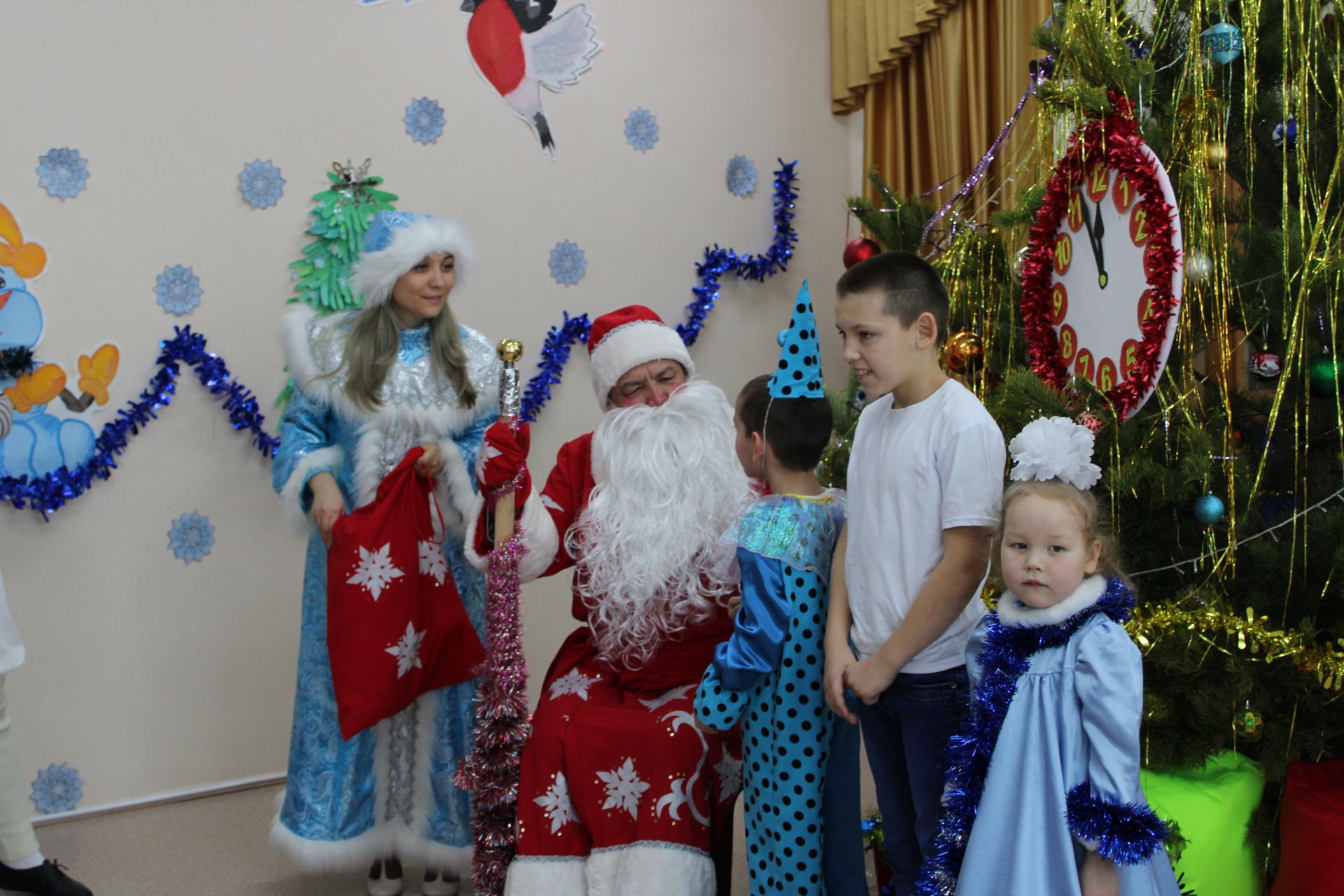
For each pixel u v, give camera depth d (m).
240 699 2.99
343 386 2.29
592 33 3.32
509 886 1.83
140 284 2.84
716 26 3.51
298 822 2.28
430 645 2.22
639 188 3.42
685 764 1.80
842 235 3.75
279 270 2.97
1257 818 1.96
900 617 1.63
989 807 1.48
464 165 3.18
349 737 2.10
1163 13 2.09
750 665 1.68
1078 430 1.54
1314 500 1.98
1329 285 1.81
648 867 1.77
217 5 2.88
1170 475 1.92
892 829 1.79
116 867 2.55
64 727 2.81
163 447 2.88
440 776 2.33
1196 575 2.02
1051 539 1.49
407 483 2.20
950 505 1.57
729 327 3.59
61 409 2.77
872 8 3.45
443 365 2.36
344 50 3.02
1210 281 1.93
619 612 1.94
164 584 2.90
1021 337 2.42
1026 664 1.51
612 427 2.02
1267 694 1.90
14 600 2.75
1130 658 1.42
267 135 2.95
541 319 3.30
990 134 3.13
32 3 2.71
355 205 3.04
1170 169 2.00
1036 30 2.22
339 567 2.14
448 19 3.14
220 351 2.92
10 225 2.70
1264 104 1.98
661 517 1.92
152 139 2.83
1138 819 1.36
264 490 2.99
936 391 1.67
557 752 1.85
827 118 3.71
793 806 1.73
